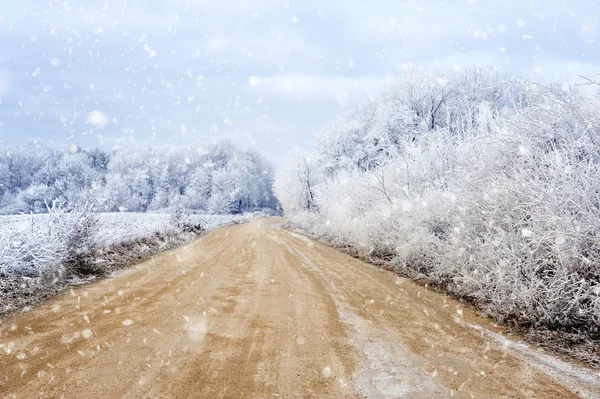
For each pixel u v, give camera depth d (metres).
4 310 7.40
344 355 5.45
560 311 7.02
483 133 12.19
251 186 105.00
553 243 7.41
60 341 5.73
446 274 11.29
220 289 9.88
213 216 67.19
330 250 20.73
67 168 90.56
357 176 24.80
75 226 12.39
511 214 9.12
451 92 38.56
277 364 5.05
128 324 6.67
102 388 4.21
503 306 7.89
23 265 9.76
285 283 10.83
